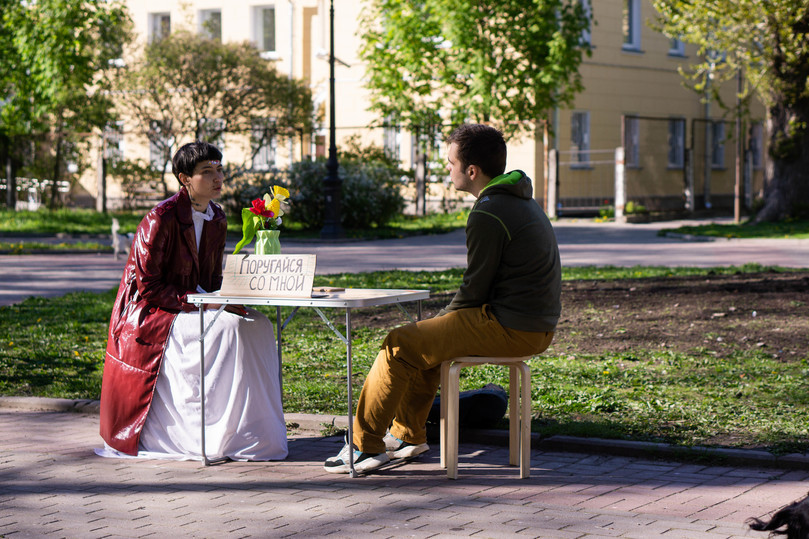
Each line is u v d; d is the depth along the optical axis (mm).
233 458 5305
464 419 5691
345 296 4973
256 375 5324
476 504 4379
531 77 26266
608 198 32469
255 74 29562
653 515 4176
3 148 33094
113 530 4043
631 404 6148
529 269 4797
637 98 33469
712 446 5145
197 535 3965
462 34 25703
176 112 30156
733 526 4004
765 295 10383
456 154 4973
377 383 4992
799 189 25562
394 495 4562
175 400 5375
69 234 25250
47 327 9945
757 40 23891
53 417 6473
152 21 37000
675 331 8789
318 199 25609
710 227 24266
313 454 5445
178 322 5391
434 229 26141
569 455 5305
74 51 28125
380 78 27609
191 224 5531
